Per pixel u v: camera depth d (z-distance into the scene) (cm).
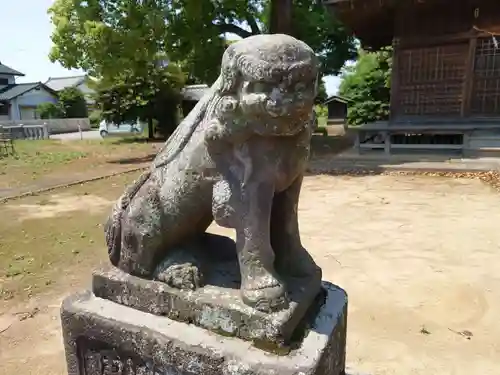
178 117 1834
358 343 237
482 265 344
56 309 291
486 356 224
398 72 993
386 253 376
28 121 2381
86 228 489
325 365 135
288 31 881
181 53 959
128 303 161
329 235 432
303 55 115
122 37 859
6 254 402
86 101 3272
